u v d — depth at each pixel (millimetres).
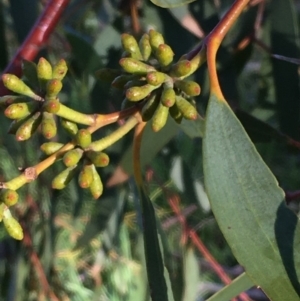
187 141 466
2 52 428
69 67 455
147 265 276
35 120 242
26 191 527
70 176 245
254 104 500
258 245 247
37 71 246
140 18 423
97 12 502
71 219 598
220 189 246
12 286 513
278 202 247
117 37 419
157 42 260
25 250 514
